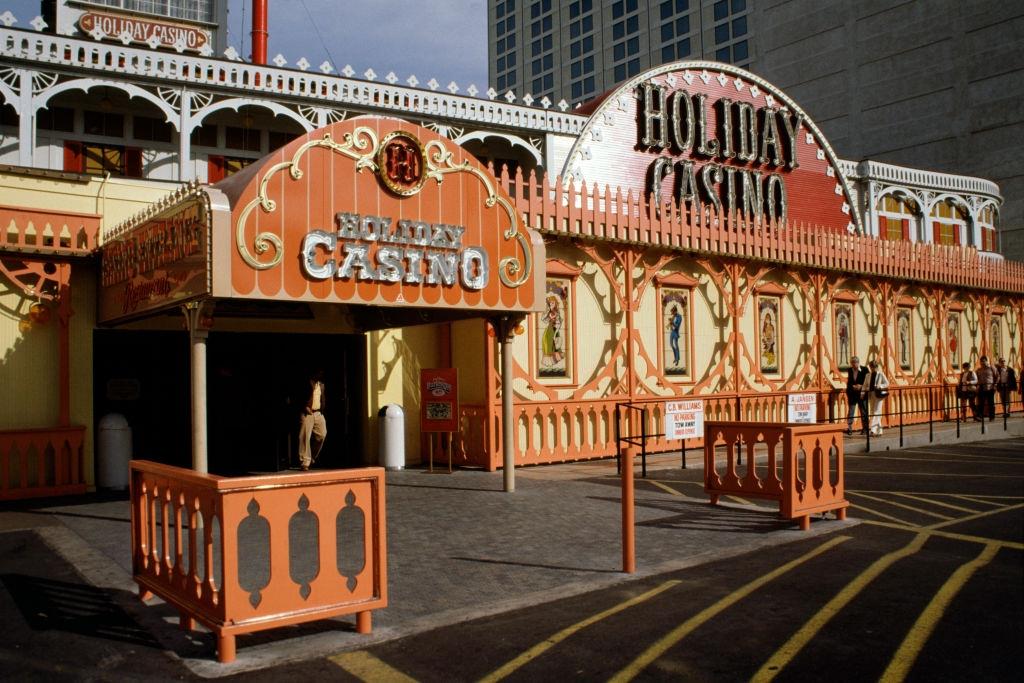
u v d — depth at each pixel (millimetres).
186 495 5828
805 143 24109
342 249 9820
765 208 22828
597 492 12391
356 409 15711
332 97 17594
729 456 10828
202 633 5949
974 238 32688
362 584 5836
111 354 13523
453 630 6008
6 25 14977
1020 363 31125
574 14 86562
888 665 5086
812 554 8312
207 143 18281
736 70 22328
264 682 5039
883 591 6836
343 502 5773
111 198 13281
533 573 7598
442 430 14617
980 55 45688
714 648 5496
